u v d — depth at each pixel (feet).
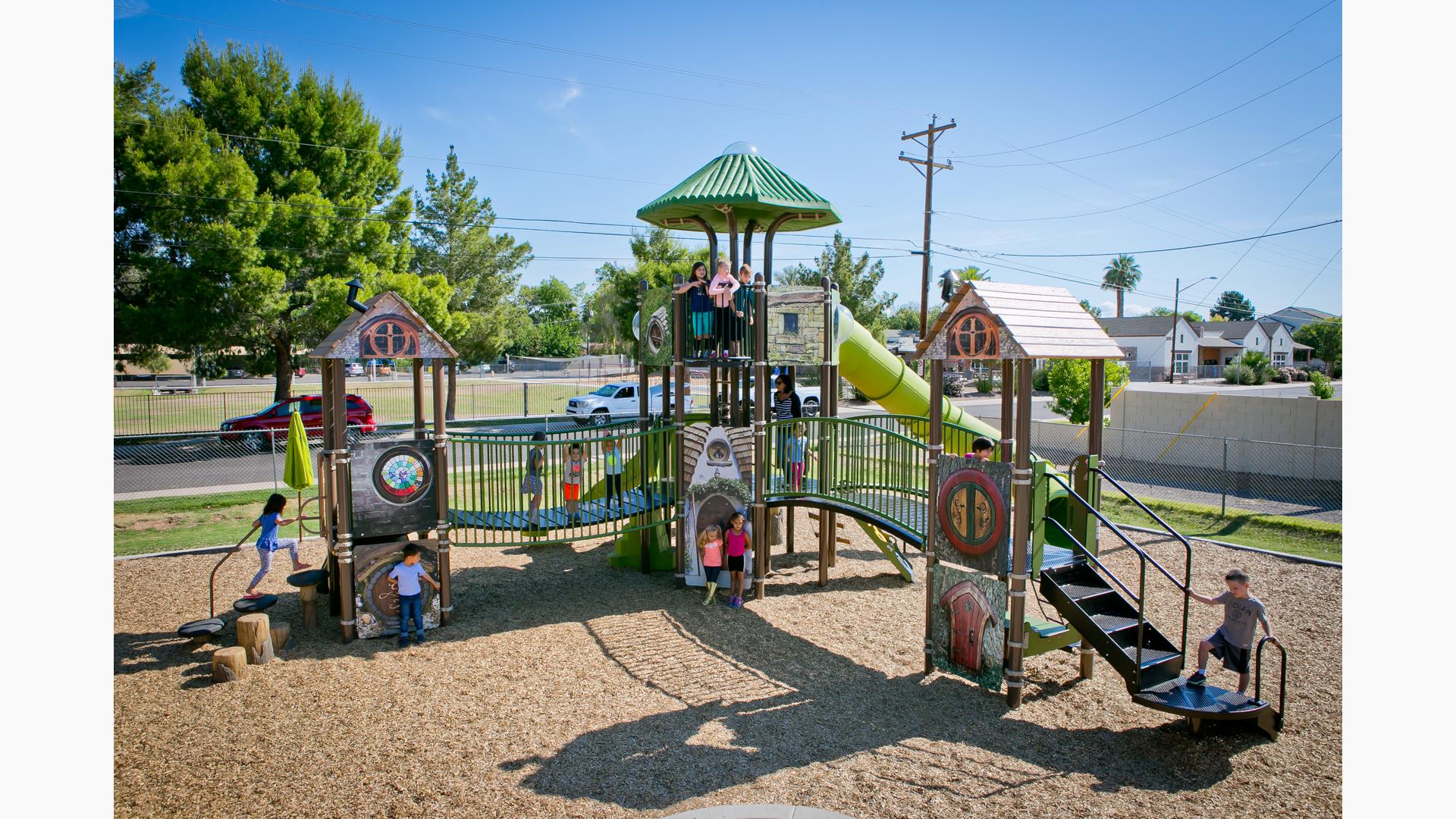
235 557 44.32
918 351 29.04
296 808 19.71
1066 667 29.53
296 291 96.58
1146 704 23.62
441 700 26.12
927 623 29.09
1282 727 23.91
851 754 22.62
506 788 20.66
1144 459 79.05
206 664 29.14
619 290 141.59
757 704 26.02
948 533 28.27
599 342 281.74
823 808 19.39
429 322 103.35
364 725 24.26
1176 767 22.00
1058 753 22.79
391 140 107.86
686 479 39.09
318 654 30.25
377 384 152.97
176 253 88.02
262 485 62.80
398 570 31.37
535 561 44.37
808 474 40.83
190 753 22.47
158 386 162.20
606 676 28.19
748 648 31.19
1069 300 28.76
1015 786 20.92
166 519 52.29
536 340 266.98
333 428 31.53
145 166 82.89
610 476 38.19
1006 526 26.04
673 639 32.14
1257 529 50.93
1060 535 31.73
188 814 19.42
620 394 104.27
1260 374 190.90
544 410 123.03
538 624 33.83
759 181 39.32
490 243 131.44
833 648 31.22
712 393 41.73
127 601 36.37
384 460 32.04
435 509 33.17
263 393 121.39
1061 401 82.94
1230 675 28.66
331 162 98.73
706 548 36.58
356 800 20.08
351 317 33.17
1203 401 76.13
